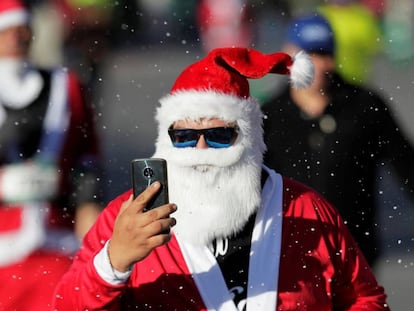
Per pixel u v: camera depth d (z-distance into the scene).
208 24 70.94
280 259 12.63
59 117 18.94
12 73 18.89
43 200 18.61
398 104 55.28
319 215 13.02
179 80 12.99
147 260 12.52
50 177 18.70
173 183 12.63
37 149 18.75
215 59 12.88
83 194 19.05
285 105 19.70
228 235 12.59
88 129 19.22
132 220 11.59
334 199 19.41
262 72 12.73
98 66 37.56
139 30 85.06
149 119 51.81
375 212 19.69
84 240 12.84
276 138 19.64
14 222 18.45
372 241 19.59
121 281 11.94
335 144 19.47
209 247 12.56
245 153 12.71
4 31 18.89
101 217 12.88
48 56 45.69
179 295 12.41
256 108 13.03
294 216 12.89
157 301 12.44
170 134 12.66
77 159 19.09
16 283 18.20
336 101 19.69
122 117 52.66
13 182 18.50
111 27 64.38
